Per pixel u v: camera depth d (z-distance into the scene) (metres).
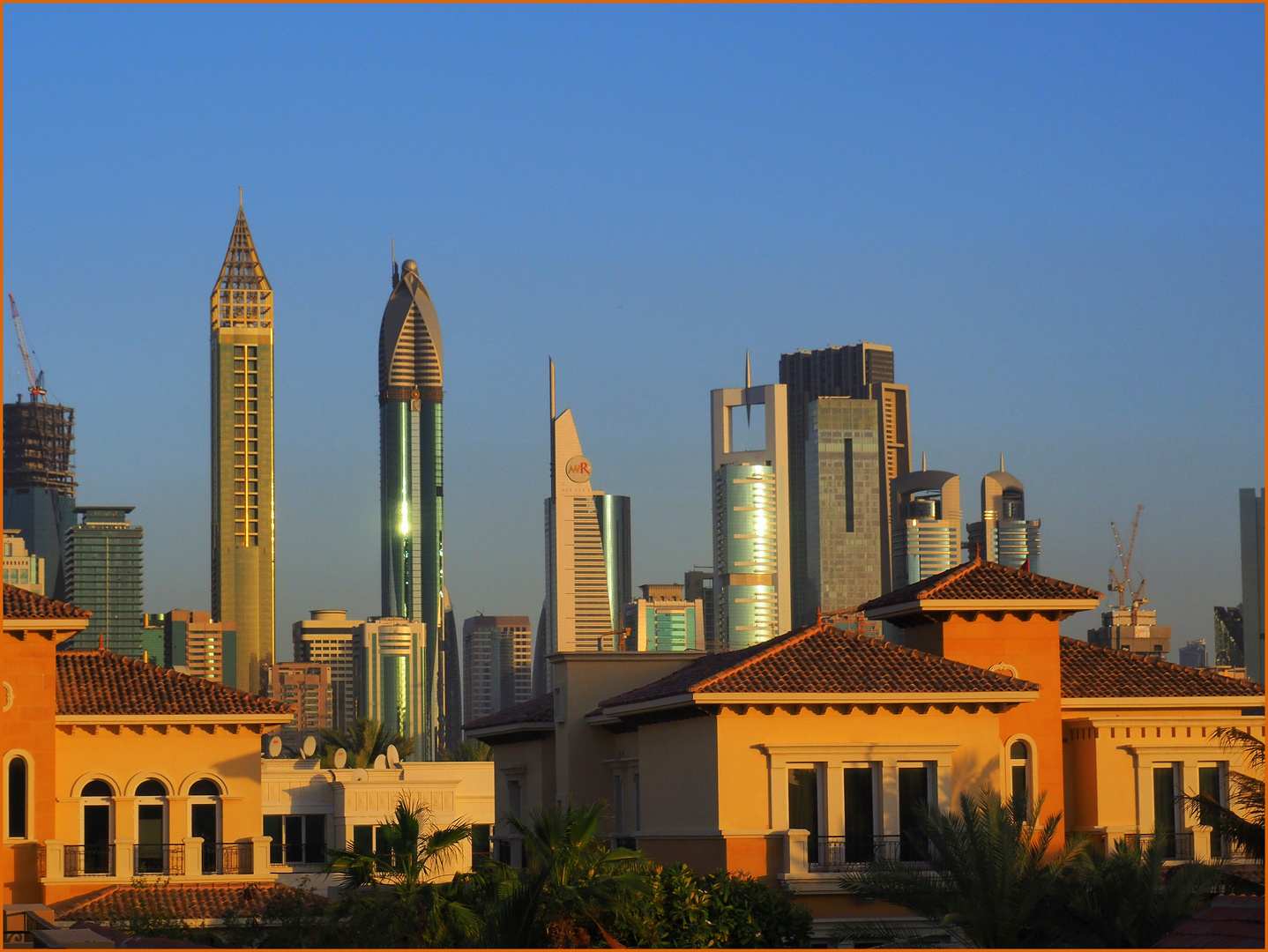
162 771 56.44
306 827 79.06
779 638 55.44
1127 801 54.44
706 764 50.22
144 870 55.66
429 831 78.44
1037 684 54.47
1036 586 55.28
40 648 54.62
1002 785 50.59
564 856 41.22
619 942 41.41
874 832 49.75
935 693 49.81
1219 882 45.97
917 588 57.09
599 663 60.97
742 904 44.25
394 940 39.41
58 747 55.66
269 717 57.12
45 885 53.62
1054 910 42.47
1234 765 54.84
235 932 44.59
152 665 59.84
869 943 47.25
